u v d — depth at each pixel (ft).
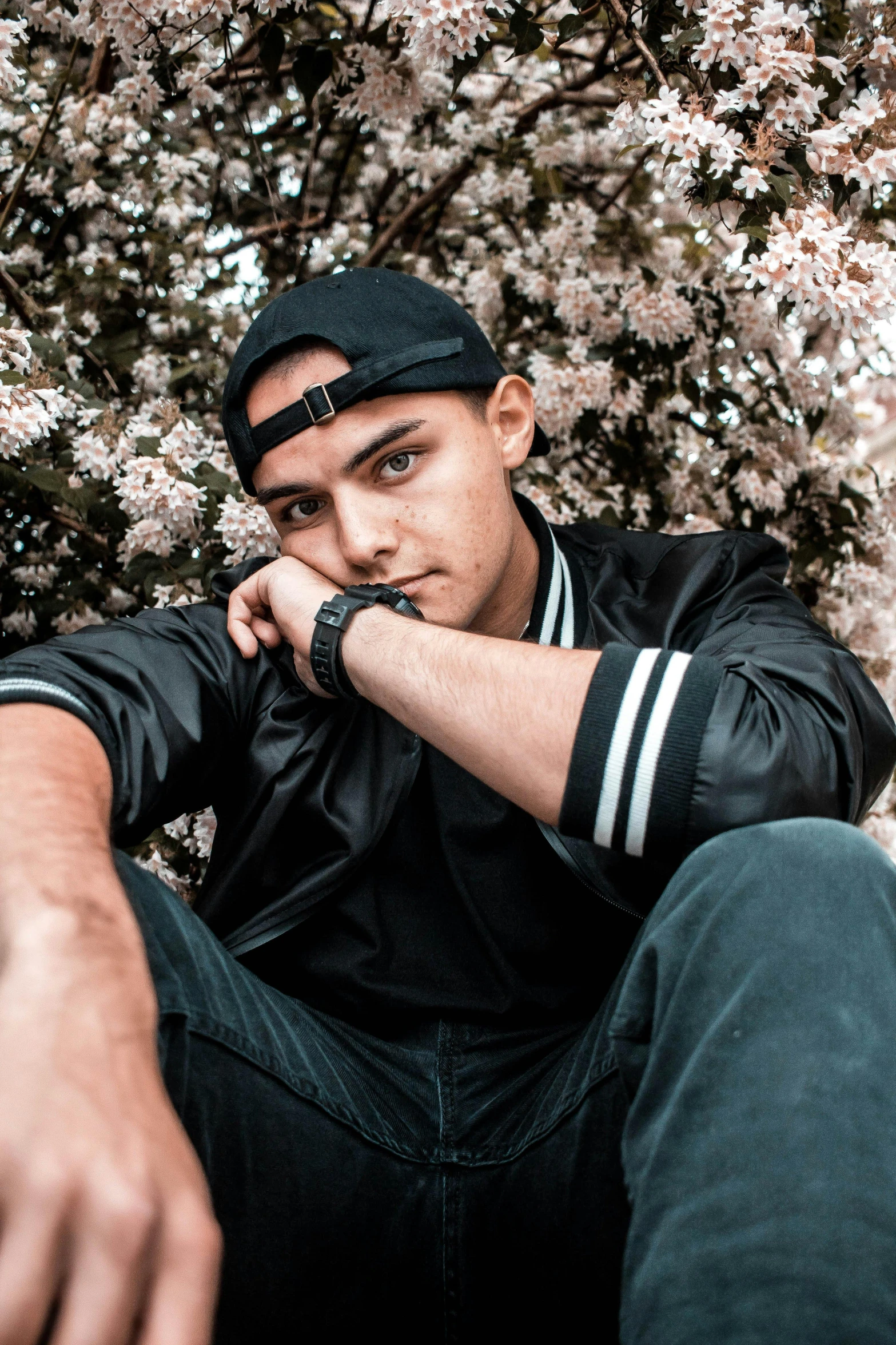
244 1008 3.18
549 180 10.06
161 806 3.93
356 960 3.91
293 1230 3.18
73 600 7.87
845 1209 2.04
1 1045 2.02
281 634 4.37
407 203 10.97
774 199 5.34
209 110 9.31
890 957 2.35
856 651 10.01
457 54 5.66
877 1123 2.14
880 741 3.68
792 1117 2.15
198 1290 1.82
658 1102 2.38
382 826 3.97
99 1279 1.79
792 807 2.99
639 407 8.78
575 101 9.52
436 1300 3.40
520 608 4.50
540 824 3.84
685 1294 2.06
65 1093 1.93
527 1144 3.23
